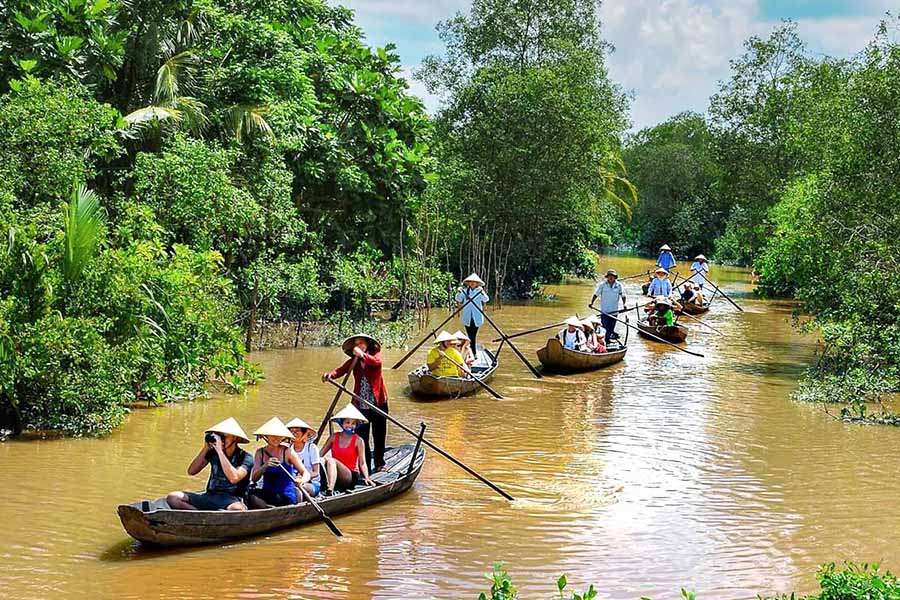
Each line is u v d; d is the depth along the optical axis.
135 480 10.64
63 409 13.07
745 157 43.53
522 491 10.85
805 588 7.96
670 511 10.12
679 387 17.75
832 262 19.47
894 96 18.42
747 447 13.05
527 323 27.50
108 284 13.48
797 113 39.31
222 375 16.36
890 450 12.93
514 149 33.25
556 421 14.63
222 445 9.19
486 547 8.90
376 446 11.51
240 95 22.56
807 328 19.47
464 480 11.30
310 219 26.91
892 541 9.22
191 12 21.88
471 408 15.55
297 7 27.66
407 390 17.06
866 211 18.77
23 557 8.26
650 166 75.88
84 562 8.20
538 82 33.50
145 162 18.31
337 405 15.09
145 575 7.93
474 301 19.20
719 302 36.28
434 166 28.92
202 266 16.50
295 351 20.80
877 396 16.45
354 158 26.88
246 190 20.98
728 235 64.06
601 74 38.09
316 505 9.24
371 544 8.91
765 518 9.91
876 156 18.72
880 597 6.29
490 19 37.78
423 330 25.11
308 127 25.09
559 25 37.53
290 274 22.89
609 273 22.03
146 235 16.28
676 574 8.26
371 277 26.58
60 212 14.45
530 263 36.31
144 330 14.02
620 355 20.94
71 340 12.40
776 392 17.31
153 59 21.58
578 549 8.88
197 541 8.65
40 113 14.95
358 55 28.69
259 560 8.39
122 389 13.59
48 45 18.39
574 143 33.94
